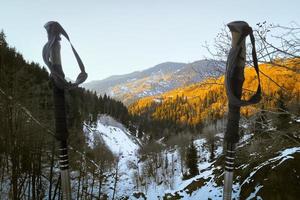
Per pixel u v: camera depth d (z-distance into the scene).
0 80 27.08
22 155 27.05
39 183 30.06
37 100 28.28
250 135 7.30
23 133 26.91
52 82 3.77
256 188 23.09
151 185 58.34
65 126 3.83
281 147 6.69
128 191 53.75
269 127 6.45
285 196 21.14
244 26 3.31
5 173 28.62
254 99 3.33
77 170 35.81
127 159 84.94
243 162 7.70
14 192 24.61
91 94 141.88
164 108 188.12
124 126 144.50
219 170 35.44
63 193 3.81
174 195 36.38
